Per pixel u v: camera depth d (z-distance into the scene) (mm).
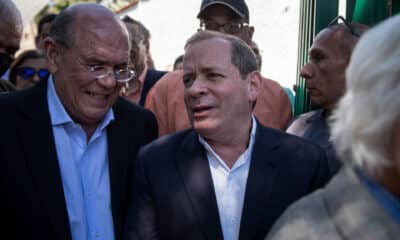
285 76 4082
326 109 2211
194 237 1530
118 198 1828
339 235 892
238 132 1654
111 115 1870
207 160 1639
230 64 1596
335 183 959
